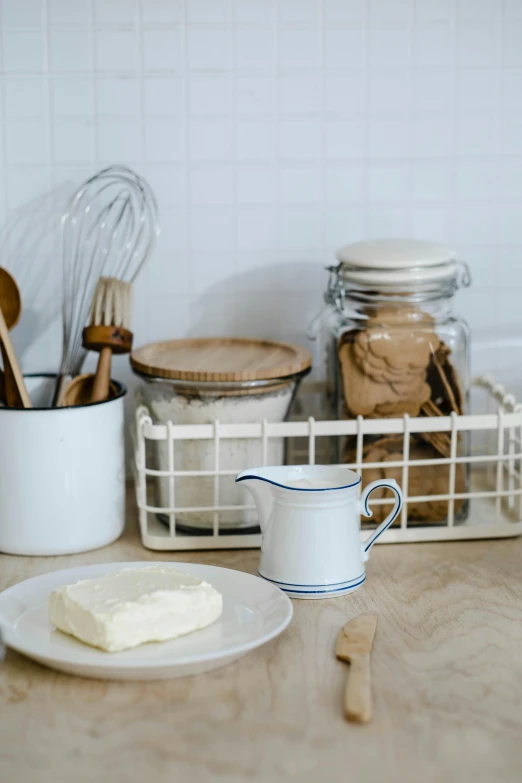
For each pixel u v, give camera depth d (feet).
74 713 1.92
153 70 3.27
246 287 3.45
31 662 2.15
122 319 2.94
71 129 3.29
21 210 3.32
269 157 3.37
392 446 2.92
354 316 2.96
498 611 2.42
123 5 3.22
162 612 2.14
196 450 2.84
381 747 1.80
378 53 3.33
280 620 2.20
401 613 2.41
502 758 1.76
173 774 1.71
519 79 3.39
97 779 1.70
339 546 2.49
